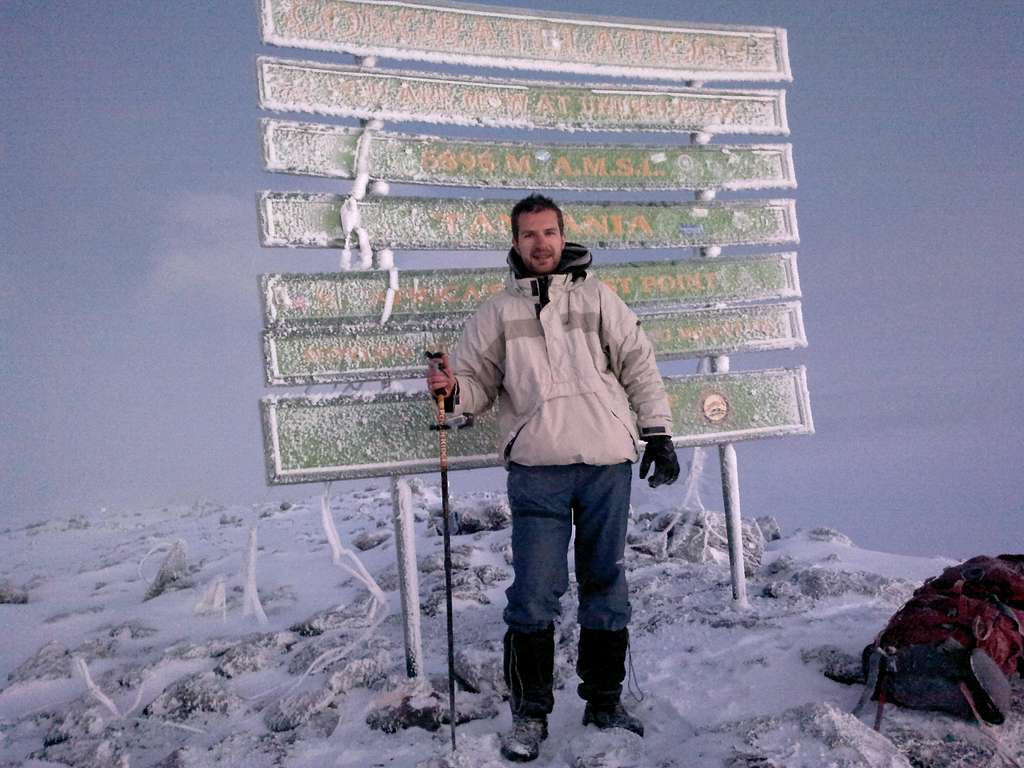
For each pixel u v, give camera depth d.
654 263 4.51
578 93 4.43
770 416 4.61
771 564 5.39
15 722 3.79
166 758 3.08
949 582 3.13
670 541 6.00
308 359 3.79
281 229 3.76
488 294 4.08
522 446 3.08
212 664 4.29
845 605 4.25
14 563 8.46
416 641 3.60
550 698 2.99
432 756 2.80
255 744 3.14
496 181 4.19
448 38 4.15
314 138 3.82
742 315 4.63
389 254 3.92
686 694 3.23
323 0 3.89
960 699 2.77
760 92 4.86
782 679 3.26
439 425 3.12
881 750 2.56
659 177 4.56
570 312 3.19
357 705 3.41
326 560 6.71
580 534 3.13
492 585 5.43
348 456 3.76
